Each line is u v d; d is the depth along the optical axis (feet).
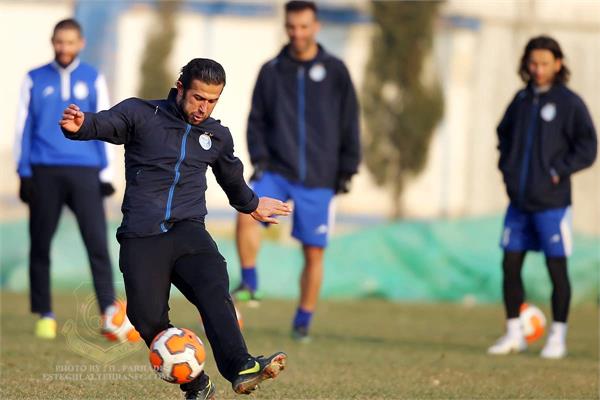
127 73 194.70
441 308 136.46
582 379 73.97
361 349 89.04
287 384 66.13
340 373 72.54
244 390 47.98
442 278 148.66
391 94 195.62
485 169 202.59
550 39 88.74
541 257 149.28
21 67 193.57
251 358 47.80
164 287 50.24
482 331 110.73
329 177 93.66
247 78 199.41
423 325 115.14
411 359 82.89
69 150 90.02
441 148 200.44
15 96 193.26
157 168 50.42
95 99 91.66
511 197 90.38
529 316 94.99
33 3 193.26
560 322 90.22
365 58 199.72
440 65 199.52
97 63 193.06
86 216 90.63
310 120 93.35
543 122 89.04
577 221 195.00
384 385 67.26
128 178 51.01
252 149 93.81
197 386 51.34
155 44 194.18
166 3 194.90
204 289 49.57
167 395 60.49
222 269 50.57
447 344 97.09
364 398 61.36
